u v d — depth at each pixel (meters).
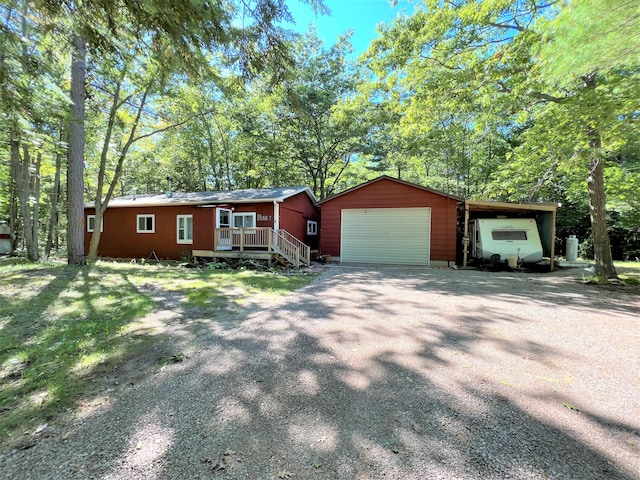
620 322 4.13
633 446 1.75
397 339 3.53
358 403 2.22
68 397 2.38
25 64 3.88
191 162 23.05
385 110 10.86
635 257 13.88
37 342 3.55
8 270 8.04
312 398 2.30
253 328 3.97
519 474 1.55
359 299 5.66
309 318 4.41
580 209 15.25
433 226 11.84
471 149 16.94
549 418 2.02
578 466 1.60
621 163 10.98
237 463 1.65
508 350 3.17
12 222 14.70
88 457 1.72
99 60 4.36
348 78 19.06
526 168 9.05
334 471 1.59
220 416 2.09
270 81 4.05
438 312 4.70
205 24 3.07
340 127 18.38
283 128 19.59
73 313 4.66
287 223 13.53
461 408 2.14
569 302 5.35
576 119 5.52
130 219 13.76
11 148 9.80
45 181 16.36
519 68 6.38
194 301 5.42
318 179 22.72
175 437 1.88
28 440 1.89
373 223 12.70
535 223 10.98
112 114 10.84
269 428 1.95
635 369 2.73
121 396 2.38
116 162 14.88
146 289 6.45
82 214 9.28
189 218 12.75
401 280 8.02
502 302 5.36
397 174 22.81
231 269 10.44
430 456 1.68
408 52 8.14
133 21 3.07
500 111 7.60
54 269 8.28
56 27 3.34
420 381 2.53
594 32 3.37
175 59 3.57
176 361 3.00
